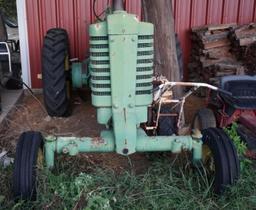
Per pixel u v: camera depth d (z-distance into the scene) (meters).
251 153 3.38
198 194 2.83
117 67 2.70
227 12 5.86
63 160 3.29
